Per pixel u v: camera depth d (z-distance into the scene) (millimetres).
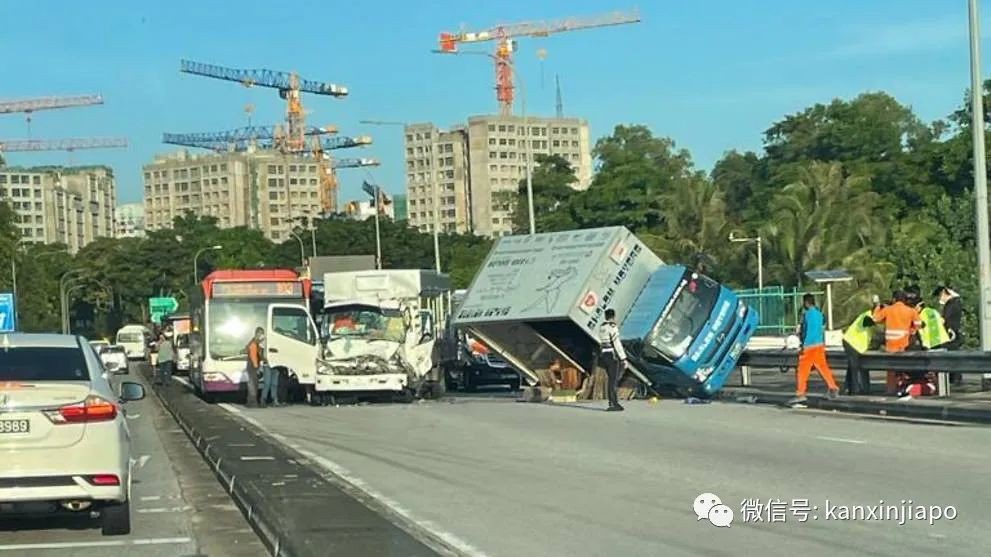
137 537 10930
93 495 10188
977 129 23109
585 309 25250
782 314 41719
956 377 23938
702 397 25172
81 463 10086
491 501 12039
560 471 14141
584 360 27297
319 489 12422
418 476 14203
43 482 9977
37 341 11219
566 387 27422
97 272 117375
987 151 66062
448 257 86812
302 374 28984
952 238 58031
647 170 70625
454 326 27953
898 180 76938
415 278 30969
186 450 19359
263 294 31766
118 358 56844
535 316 25766
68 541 10711
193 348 37156
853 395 22094
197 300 34625
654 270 26094
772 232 59188
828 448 15414
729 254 62156
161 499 13477
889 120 88250
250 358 28688
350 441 18828
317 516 10648
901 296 22312
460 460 15734
